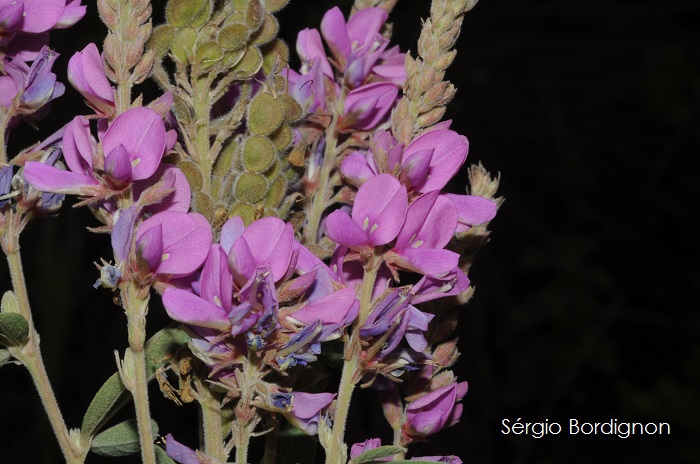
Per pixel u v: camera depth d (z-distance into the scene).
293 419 0.42
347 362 0.41
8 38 0.43
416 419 0.43
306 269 0.41
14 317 0.42
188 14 0.42
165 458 0.44
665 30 1.32
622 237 1.35
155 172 0.41
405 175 0.41
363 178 0.42
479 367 1.17
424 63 0.41
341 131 0.45
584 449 1.20
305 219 0.44
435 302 0.44
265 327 0.40
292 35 1.10
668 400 1.21
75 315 1.03
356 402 0.97
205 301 0.40
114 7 0.41
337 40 0.45
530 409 1.18
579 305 1.23
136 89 0.83
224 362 0.41
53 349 0.96
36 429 1.03
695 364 1.29
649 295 1.36
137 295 0.41
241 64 0.43
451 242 0.44
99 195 0.41
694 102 1.32
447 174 0.41
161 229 0.40
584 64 1.31
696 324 1.33
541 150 1.29
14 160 0.43
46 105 0.44
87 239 1.03
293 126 0.44
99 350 1.04
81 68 0.42
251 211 0.42
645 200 1.34
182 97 0.42
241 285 0.40
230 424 0.43
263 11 0.43
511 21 1.29
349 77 0.45
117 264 0.41
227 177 0.43
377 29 0.46
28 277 0.97
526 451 1.16
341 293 0.40
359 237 0.41
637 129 1.34
